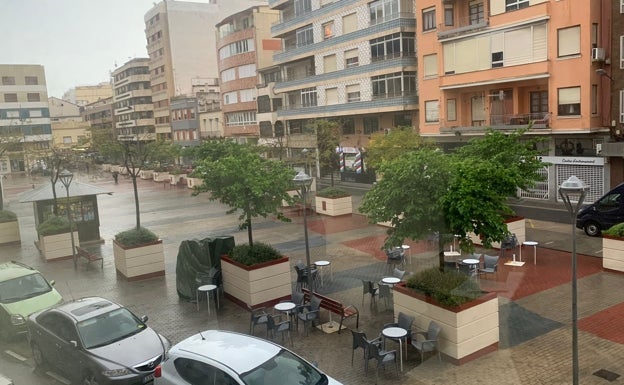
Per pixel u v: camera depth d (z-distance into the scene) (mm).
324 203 15039
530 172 13641
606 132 20703
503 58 22547
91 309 4484
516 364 7395
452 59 24500
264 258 10219
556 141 22141
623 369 7258
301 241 13992
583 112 20375
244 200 9891
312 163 18891
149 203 18141
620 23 19844
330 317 9188
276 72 37094
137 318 5445
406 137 17688
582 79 20250
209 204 19203
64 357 2836
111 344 4562
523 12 21516
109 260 9391
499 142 13609
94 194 9023
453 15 24750
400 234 6676
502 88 23484
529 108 23094
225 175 9891
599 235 15758
